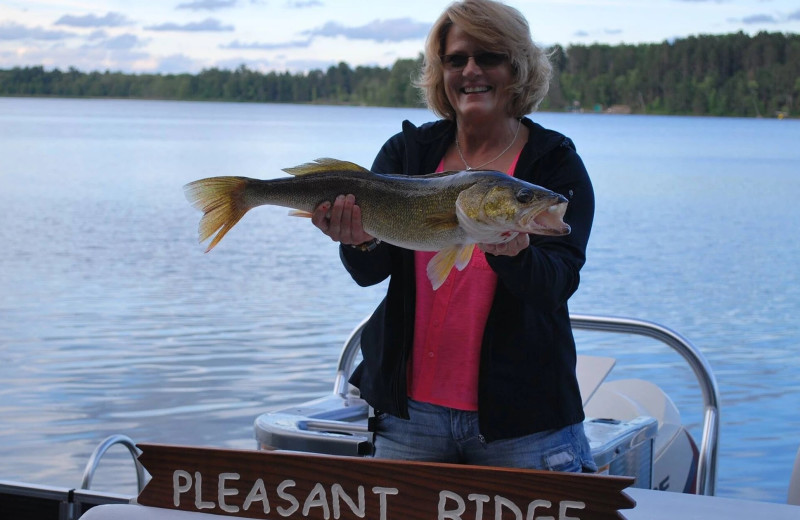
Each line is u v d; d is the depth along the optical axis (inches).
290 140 2447.1
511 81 113.0
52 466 277.3
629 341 436.1
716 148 2471.7
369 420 116.8
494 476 87.8
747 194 1211.9
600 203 1083.9
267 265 636.7
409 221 104.1
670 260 682.8
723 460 293.7
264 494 93.7
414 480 89.8
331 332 445.1
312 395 348.2
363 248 112.6
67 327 445.1
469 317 108.3
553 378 108.0
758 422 328.8
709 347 435.2
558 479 85.9
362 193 106.0
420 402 111.3
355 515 91.7
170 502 96.3
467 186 100.5
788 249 742.5
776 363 405.7
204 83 5812.0
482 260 108.0
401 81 3858.3
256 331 442.6
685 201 1114.1
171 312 483.5
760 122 4057.6
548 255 105.4
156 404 334.3
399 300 113.9
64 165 1515.7
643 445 152.0
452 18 112.0
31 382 356.5
